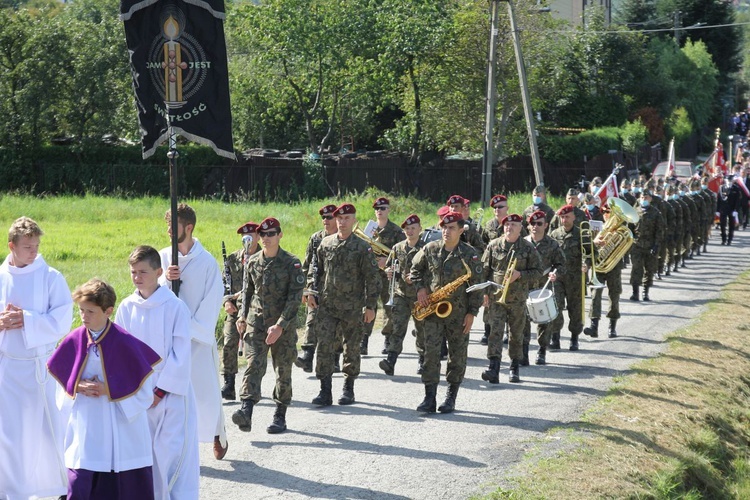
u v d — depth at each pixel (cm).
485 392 1043
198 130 720
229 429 873
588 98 5281
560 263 1186
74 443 549
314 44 3847
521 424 905
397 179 3916
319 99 4166
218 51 721
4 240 2206
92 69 4019
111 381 546
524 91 2828
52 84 4041
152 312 610
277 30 3844
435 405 949
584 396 1026
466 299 934
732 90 7788
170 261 729
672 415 977
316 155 3981
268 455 790
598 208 1656
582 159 4306
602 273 1373
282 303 860
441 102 4006
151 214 3005
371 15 3922
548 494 710
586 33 5138
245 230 1016
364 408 962
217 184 3978
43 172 4109
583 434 876
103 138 4209
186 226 721
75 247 2116
